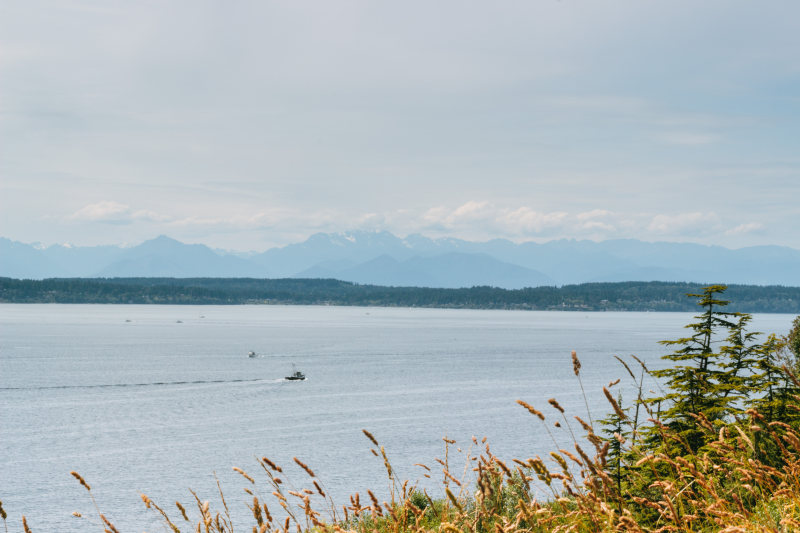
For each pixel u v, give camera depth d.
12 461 61.06
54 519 44.31
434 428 77.00
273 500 45.91
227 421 83.00
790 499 3.53
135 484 53.56
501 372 137.25
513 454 60.25
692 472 3.51
